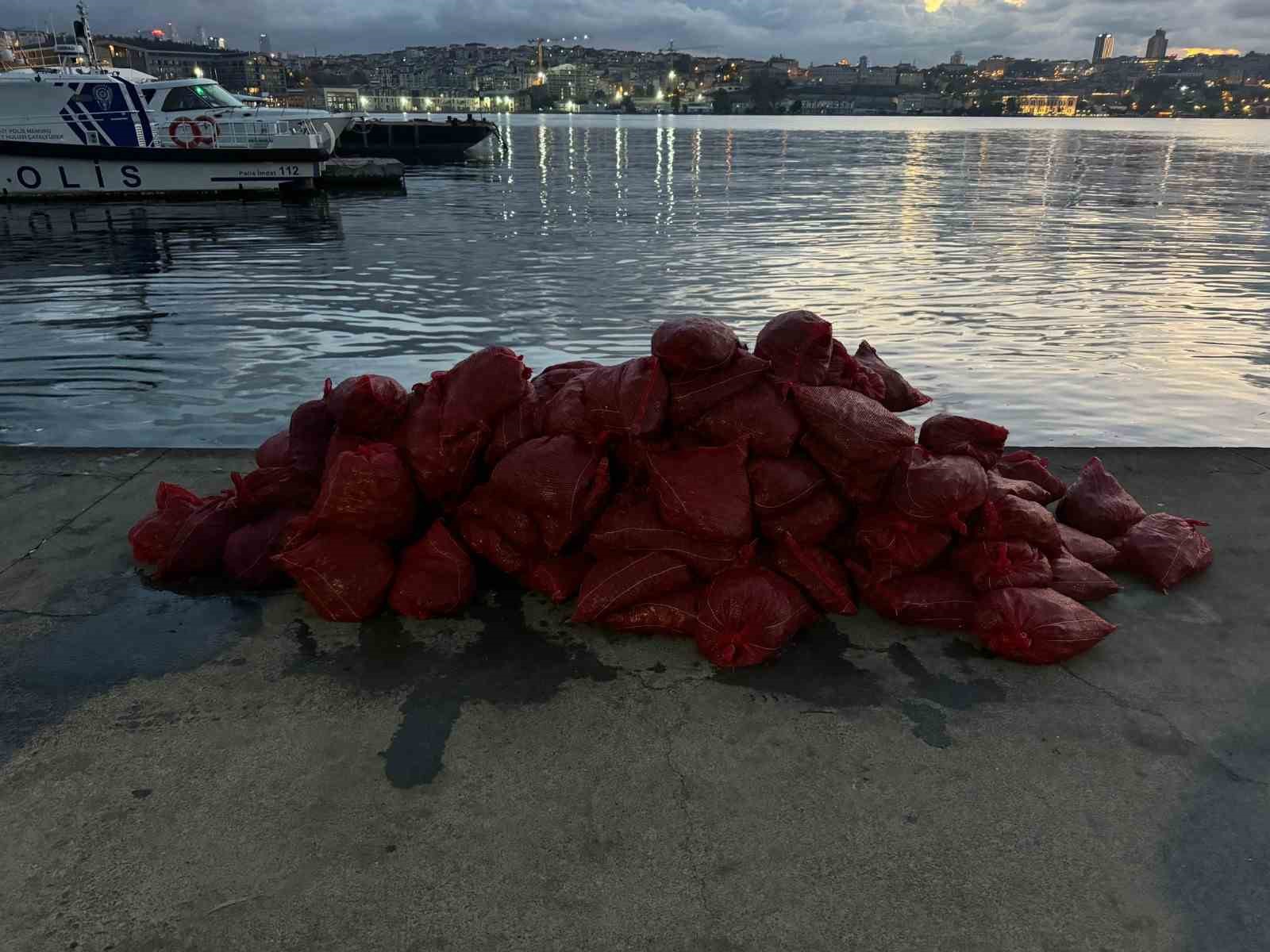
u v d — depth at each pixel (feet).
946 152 232.53
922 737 8.13
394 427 11.24
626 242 61.98
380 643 9.66
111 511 12.90
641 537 10.02
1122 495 12.53
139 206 82.38
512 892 6.30
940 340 33.53
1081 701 8.72
